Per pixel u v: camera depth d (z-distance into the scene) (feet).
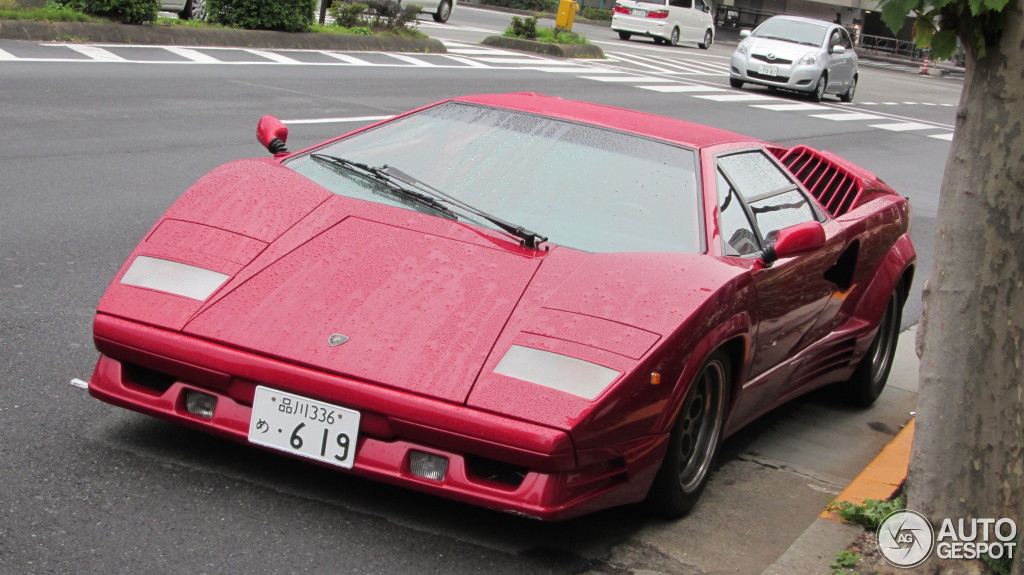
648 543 11.88
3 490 10.82
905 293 19.19
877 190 19.11
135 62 47.24
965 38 10.34
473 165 13.84
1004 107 10.36
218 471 11.87
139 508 10.84
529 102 15.65
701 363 11.48
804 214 15.84
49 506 10.63
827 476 15.12
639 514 12.58
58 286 17.95
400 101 46.47
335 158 14.14
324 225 12.41
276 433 10.82
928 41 10.69
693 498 12.68
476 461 10.69
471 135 14.49
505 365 10.56
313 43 64.28
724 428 13.17
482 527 11.50
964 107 10.62
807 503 13.96
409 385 10.42
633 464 11.02
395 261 11.80
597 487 10.86
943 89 111.24
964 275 10.75
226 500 11.23
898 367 21.35
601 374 10.48
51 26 50.42
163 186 26.45
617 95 61.21
